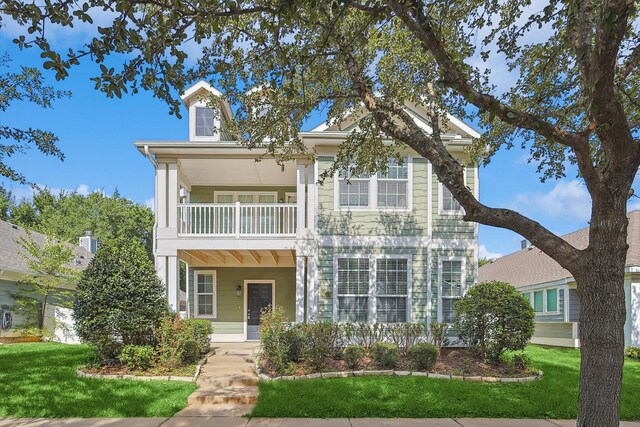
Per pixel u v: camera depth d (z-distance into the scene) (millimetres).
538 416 6531
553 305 17328
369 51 7039
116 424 6012
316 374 8453
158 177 12289
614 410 3742
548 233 4172
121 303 8922
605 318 3826
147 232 34531
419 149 5055
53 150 8398
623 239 3895
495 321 9359
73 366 8984
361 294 11758
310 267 11852
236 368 9328
